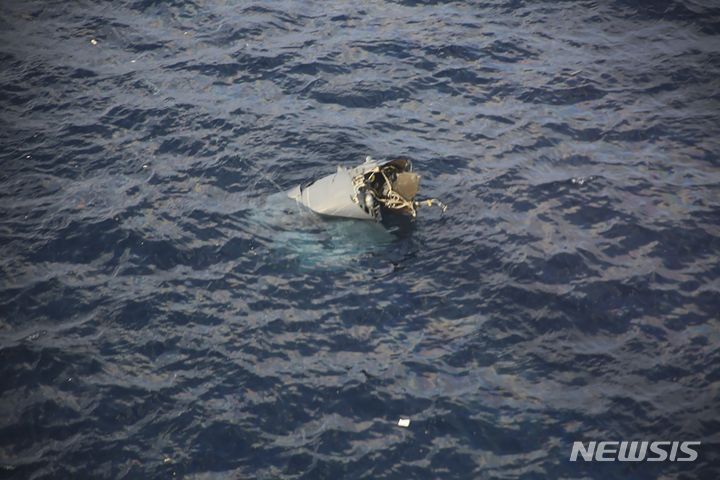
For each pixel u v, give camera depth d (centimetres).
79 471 2503
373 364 2836
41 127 4072
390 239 3353
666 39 4797
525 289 3130
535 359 2856
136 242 3359
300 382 2772
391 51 4644
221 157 3838
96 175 3756
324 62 4541
